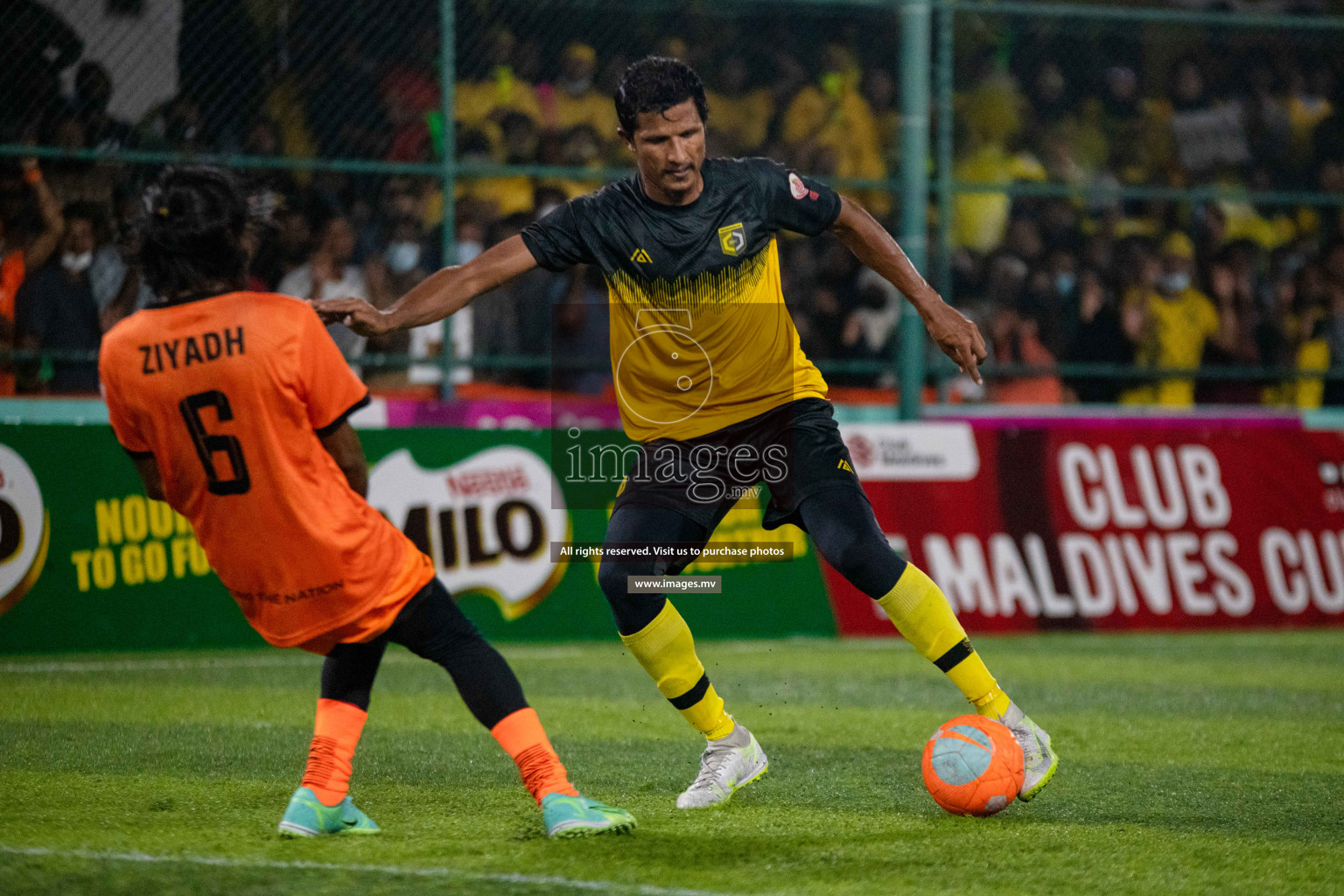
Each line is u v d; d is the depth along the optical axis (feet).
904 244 103.09
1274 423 117.60
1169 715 67.56
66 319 95.35
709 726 46.19
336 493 37.04
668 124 41.34
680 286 43.50
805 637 99.76
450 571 93.76
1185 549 106.32
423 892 34.53
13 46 92.68
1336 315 126.11
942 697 73.05
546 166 110.22
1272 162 133.90
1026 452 104.83
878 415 112.16
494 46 109.50
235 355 35.68
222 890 34.65
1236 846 40.40
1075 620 103.30
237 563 37.09
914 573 43.86
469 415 101.35
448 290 41.24
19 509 87.35
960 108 128.16
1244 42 128.16
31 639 87.20
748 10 113.80
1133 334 120.78
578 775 51.31
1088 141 130.72
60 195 94.63
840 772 52.24
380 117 103.60
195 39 97.40
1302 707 70.38
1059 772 52.54
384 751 55.98
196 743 57.31
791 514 45.52
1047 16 109.19
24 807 44.62
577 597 96.68
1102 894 35.19
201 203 35.83
